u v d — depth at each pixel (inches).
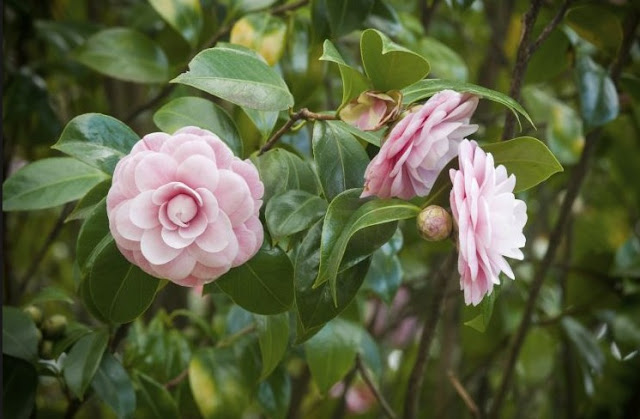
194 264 29.7
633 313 43.4
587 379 45.5
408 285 52.0
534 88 44.1
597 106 39.3
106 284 31.6
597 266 46.8
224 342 39.2
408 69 30.8
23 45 47.9
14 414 35.2
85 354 34.5
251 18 38.2
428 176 30.3
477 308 31.1
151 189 29.5
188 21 39.7
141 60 41.4
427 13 44.6
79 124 32.6
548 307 47.4
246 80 31.3
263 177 32.5
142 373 38.3
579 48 41.4
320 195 33.3
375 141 32.5
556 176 51.6
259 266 31.9
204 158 29.3
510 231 29.2
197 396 37.5
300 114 32.1
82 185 35.9
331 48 31.2
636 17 40.2
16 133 46.8
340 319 37.7
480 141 46.3
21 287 43.9
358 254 30.8
